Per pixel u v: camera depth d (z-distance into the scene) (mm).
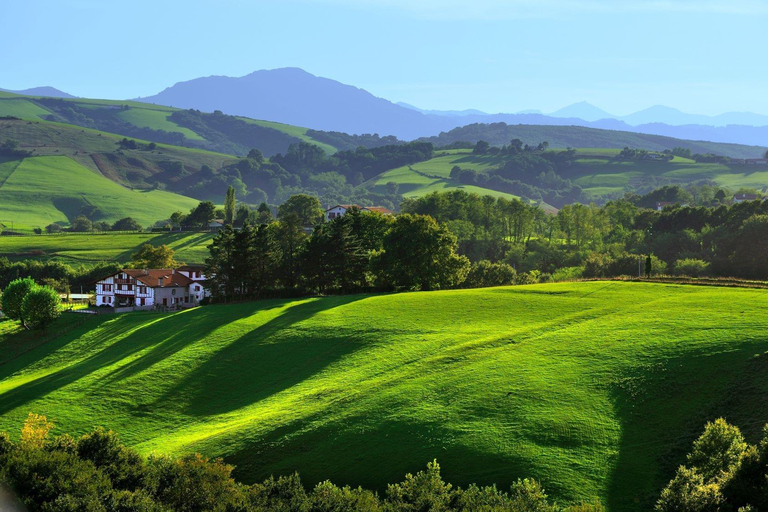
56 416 77500
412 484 46375
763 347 62625
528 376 65312
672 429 53281
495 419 58094
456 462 53156
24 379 98062
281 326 99000
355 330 91688
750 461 40406
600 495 46938
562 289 102188
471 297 103625
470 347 77312
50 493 44156
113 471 48500
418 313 96312
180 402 79125
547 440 53969
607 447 52250
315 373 79938
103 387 85062
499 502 43219
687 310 79188
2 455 47844
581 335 75125
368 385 70562
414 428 58750
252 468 57500
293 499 45469
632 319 78562
